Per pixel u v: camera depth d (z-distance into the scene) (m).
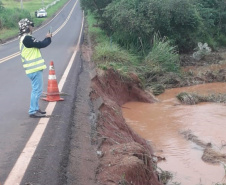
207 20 28.45
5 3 78.81
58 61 17.75
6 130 7.35
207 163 8.55
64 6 76.75
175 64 19.77
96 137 7.36
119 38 22.78
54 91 9.60
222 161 8.57
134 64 17.75
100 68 14.30
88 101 10.27
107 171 5.87
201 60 23.59
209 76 18.48
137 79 14.95
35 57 7.94
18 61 18.11
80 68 15.39
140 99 14.41
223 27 30.42
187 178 7.72
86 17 52.53
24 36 7.84
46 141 6.68
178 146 9.64
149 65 18.22
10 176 5.27
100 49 18.16
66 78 12.99
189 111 12.90
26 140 6.75
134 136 9.73
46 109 8.80
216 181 7.62
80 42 27.67
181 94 14.62
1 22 43.47
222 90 16.41
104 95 12.31
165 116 12.37
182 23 23.73
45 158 5.91
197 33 25.69
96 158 6.32
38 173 5.39
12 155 6.04
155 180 6.78
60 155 6.06
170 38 23.84
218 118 11.98
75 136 7.12
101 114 9.20
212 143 9.73
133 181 5.91
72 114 8.52
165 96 15.58
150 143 9.91
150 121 11.86
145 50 21.47
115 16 22.11
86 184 5.33
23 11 54.50
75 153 6.29
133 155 6.63
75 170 5.68
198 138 10.06
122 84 14.37
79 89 11.31
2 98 10.20
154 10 22.20
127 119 12.12
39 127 7.48
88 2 27.77
